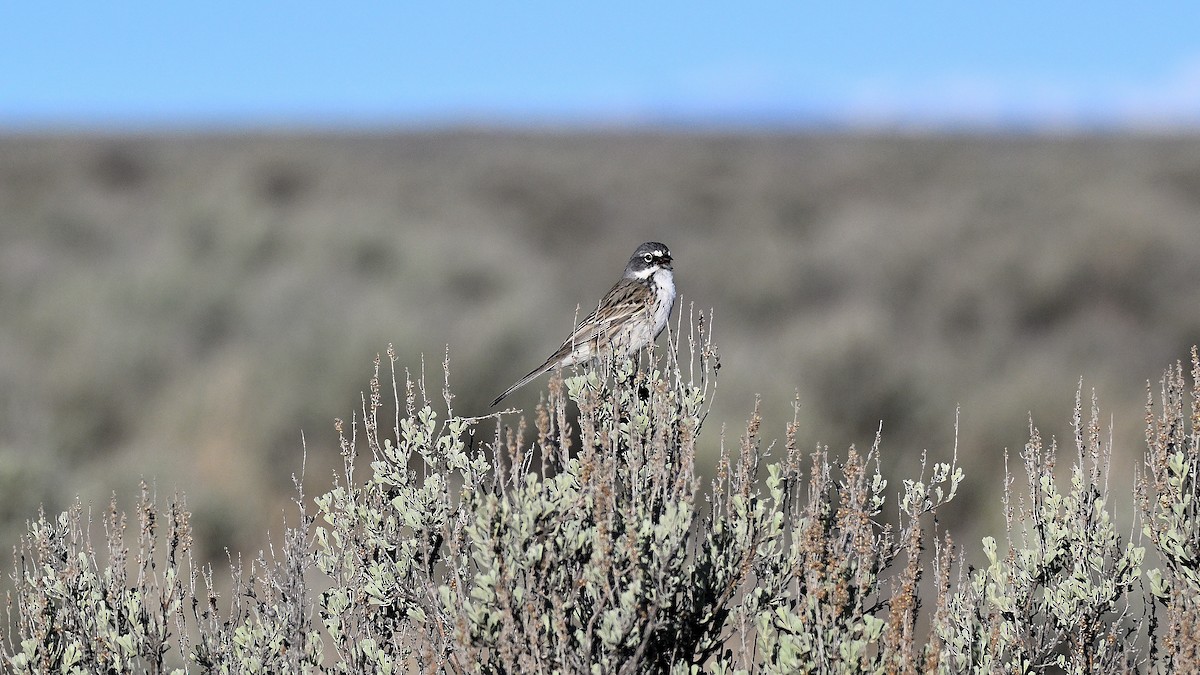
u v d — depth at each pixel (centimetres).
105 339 2016
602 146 9006
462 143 9406
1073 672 531
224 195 3309
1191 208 3853
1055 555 540
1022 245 3228
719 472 514
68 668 525
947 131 10600
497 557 460
